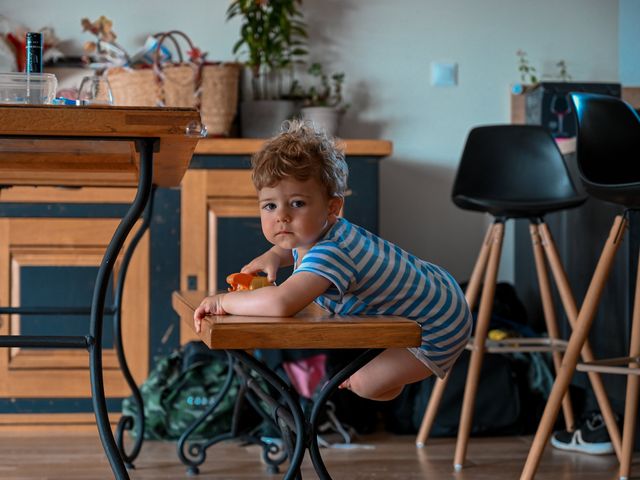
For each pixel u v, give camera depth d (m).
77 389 3.39
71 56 3.89
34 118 1.49
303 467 2.84
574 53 4.21
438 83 4.13
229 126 3.70
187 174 3.44
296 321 1.36
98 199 3.41
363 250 1.60
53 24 3.89
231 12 3.98
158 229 3.43
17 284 3.38
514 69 4.18
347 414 3.29
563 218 3.68
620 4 4.23
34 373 3.38
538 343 3.41
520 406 3.32
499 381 3.31
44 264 3.39
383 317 1.44
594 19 4.22
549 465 2.89
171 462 2.91
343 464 2.89
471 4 4.16
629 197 2.48
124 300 3.42
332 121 3.84
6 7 3.86
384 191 4.12
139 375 3.42
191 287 3.44
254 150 3.43
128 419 2.83
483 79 4.17
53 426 3.39
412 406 3.32
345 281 1.51
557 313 3.69
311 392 3.27
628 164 2.83
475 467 2.86
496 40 4.17
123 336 3.42
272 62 3.99
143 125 1.53
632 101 4.22
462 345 1.78
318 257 1.51
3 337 1.71
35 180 2.38
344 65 4.09
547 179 3.36
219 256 3.45
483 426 3.29
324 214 1.59
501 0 4.17
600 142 2.78
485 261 3.09
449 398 3.30
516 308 3.71
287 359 3.31
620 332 3.15
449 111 4.15
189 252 3.44
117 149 1.84
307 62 4.06
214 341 1.31
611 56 4.23
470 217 4.16
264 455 2.84
